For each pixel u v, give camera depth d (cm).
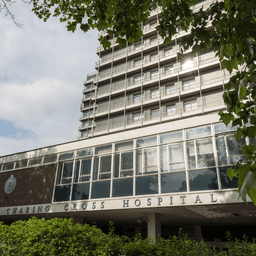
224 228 1741
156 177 1089
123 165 1206
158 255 523
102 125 3459
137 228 1830
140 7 488
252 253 609
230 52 274
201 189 970
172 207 1028
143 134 1219
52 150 1511
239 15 295
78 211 1232
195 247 670
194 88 2864
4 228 687
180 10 460
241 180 167
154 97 3212
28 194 1465
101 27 486
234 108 343
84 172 1314
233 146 965
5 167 1686
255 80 271
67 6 724
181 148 1088
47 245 596
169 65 3231
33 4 752
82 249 575
